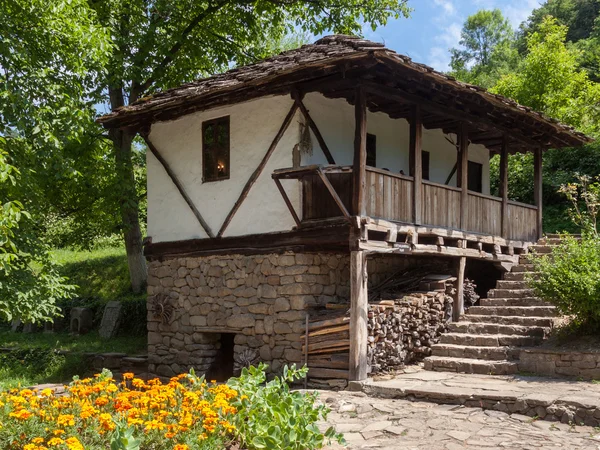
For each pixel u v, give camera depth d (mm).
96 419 4551
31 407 4809
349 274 10273
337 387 8789
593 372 7922
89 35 11094
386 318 9211
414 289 10680
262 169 9938
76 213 16062
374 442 5930
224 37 17172
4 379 11695
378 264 10922
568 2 38844
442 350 9523
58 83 10969
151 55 15320
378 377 8719
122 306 15508
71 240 16516
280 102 9742
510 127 12234
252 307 9961
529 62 20391
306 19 17938
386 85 9047
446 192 10383
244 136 10281
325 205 9086
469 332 10008
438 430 6277
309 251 9477
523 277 11484
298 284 9383
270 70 9141
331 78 8875
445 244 10844
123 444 3795
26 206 10406
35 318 10078
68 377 12375
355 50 7961
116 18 14797
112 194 14367
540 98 19844
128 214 16188
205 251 10727
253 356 9836
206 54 17594
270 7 16703
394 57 7812
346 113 10203
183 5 15727
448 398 7340
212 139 10883
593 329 8609
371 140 10781
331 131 9906
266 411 5113
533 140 13273
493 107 10625
